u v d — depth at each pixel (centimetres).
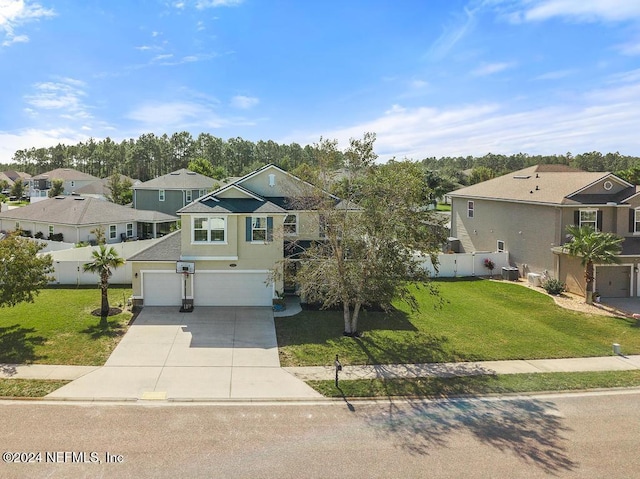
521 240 3055
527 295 2617
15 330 1866
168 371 1534
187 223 2242
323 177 1917
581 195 2723
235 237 2270
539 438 1145
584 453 1074
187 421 1199
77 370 1516
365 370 1588
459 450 1083
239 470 980
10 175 11175
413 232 1784
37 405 1268
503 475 981
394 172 1858
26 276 1805
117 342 1780
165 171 11862
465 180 8269
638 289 2598
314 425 1196
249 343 1820
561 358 1731
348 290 1775
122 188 6406
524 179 3416
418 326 2073
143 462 999
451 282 2967
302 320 2122
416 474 980
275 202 2650
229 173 11475
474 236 3616
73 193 7200
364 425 1203
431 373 1569
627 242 2664
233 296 2311
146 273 2245
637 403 1359
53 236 3772
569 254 2533
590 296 2436
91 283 2700
